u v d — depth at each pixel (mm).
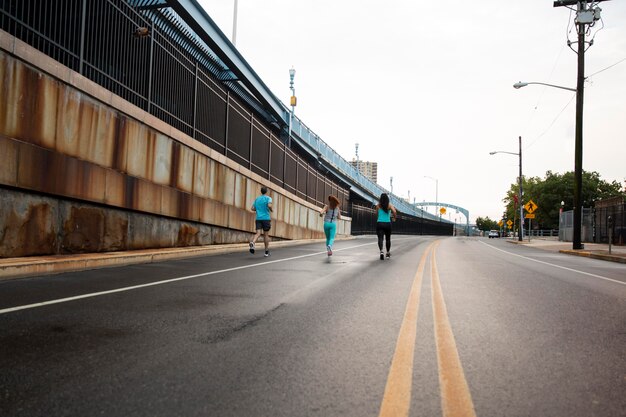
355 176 49844
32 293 6023
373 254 15352
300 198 26344
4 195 7773
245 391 2832
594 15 23062
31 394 2729
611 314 5469
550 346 3965
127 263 9906
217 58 21844
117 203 10547
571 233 39500
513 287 7738
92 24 10383
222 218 16219
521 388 2953
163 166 12555
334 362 3410
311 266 10539
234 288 6914
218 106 16750
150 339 3967
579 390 2941
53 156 8680
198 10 17141
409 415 2516
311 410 2568
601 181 90688
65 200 9133
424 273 9555
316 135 37938
